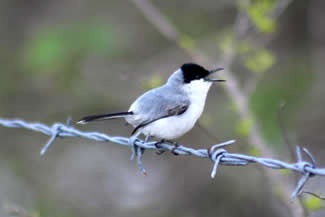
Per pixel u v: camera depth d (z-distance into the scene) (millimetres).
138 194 13133
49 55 12859
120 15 14719
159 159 13883
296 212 7746
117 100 13953
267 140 11523
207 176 12844
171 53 14359
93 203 12883
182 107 6770
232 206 12227
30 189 12930
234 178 12414
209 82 7113
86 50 13180
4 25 15281
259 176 11781
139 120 6723
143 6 10617
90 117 6590
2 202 12180
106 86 13969
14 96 14195
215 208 12383
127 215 12539
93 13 14734
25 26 15258
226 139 11922
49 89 14078
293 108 12922
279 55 14398
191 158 13297
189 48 10320
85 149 14312
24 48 13750
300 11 14742
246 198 12133
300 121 12812
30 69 13117
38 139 14125
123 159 14258
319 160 12234
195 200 12641
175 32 10516
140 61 14195
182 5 15062
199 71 7074
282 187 8156
